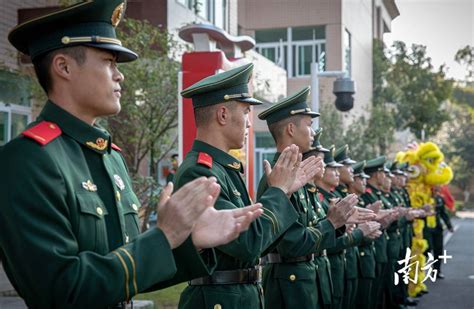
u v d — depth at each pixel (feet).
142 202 28.43
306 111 17.40
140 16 36.58
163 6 39.60
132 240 8.43
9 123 32.96
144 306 22.08
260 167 64.64
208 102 13.10
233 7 52.49
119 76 9.04
